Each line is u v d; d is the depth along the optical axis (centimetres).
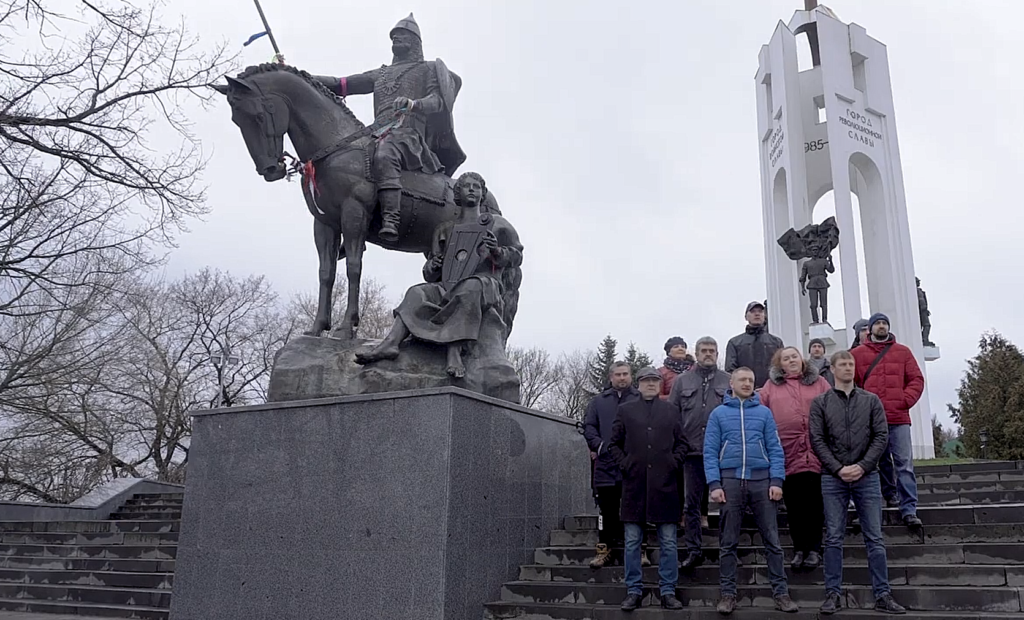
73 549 1149
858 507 573
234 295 3562
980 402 3594
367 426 710
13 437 2112
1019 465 1030
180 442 3244
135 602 912
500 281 873
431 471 667
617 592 659
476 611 675
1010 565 585
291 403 760
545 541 805
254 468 762
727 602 584
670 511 611
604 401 718
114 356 2127
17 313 1712
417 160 879
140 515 1546
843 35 2256
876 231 2220
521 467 776
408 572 655
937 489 926
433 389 684
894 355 733
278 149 839
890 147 2259
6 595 1020
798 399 661
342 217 846
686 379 727
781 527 741
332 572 692
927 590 569
